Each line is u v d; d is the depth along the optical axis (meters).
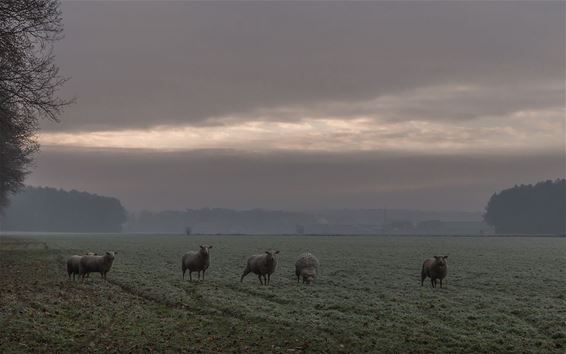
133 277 32.28
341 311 21.20
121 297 23.97
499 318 19.66
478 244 100.38
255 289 27.30
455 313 20.56
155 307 21.64
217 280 31.50
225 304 21.97
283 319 18.88
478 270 40.16
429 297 25.02
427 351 15.25
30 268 37.22
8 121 28.25
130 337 16.25
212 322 18.64
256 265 30.17
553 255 61.66
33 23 25.30
